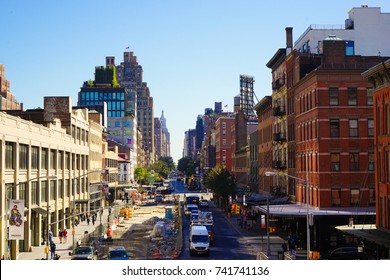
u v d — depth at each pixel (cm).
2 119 4741
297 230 6378
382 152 4356
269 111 9156
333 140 5856
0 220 4616
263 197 7869
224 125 17612
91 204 9775
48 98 8000
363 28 7681
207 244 4922
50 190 6681
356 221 5581
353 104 5894
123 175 16250
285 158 7794
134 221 8656
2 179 4709
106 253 4872
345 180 5838
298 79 6875
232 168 14588
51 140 6650
